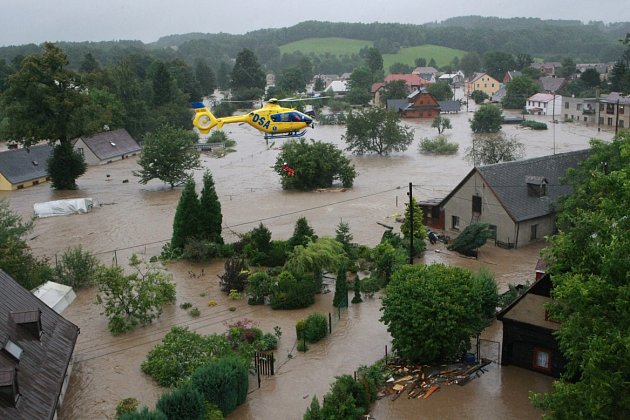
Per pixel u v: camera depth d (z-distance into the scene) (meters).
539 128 113.88
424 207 51.69
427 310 26.83
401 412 24.61
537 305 28.08
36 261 38.88
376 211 58.03
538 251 45.28
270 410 25.05
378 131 90.31
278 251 42.66
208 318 34.66
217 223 46.12
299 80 187.38
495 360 28.69
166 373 27.39
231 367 25.16
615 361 17.33
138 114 107.00
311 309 35.62
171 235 52.44
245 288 38.62
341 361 29.12
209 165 86.75
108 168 87.00
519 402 25.19
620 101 111.38
